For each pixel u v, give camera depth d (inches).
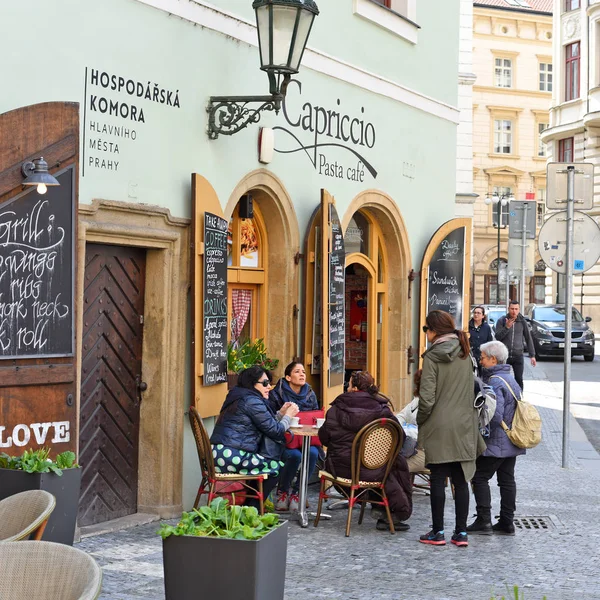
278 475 348.2
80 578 139.4
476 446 317.7
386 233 529.7
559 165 492.7
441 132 577.6
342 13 467.5
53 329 276.2
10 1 278.7
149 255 343.0
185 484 351.9
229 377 377.4
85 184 306.0
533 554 309.1
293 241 421.4
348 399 335.9
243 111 358.0
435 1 568.1
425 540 320.5
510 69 2576.3
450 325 319.6
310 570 283.9
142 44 330.0
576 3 1800.0
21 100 283.0
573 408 723.4
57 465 231.6
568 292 483.2
